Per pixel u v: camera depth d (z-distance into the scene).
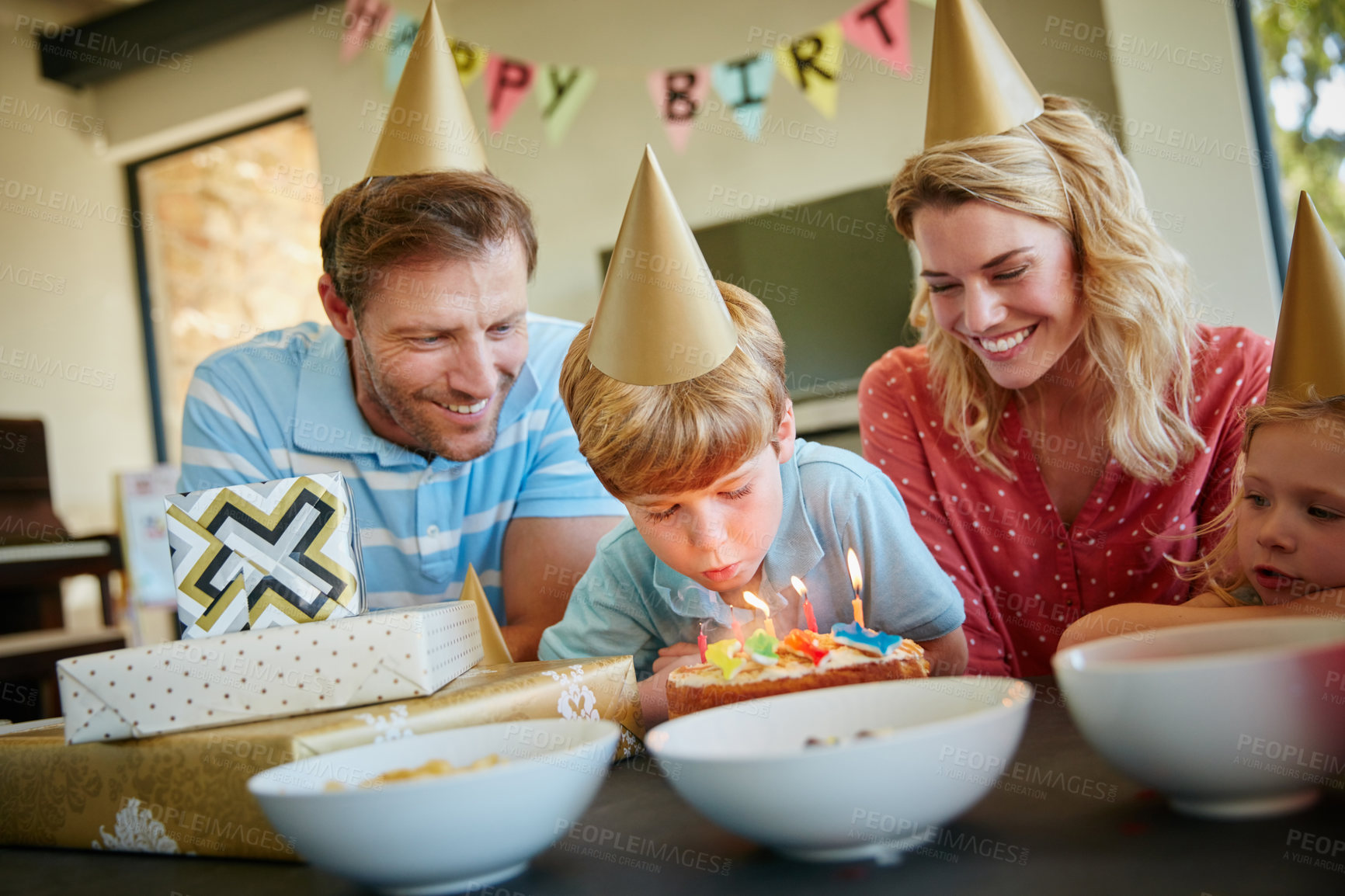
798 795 0.45
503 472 1.22
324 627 0.65
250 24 4.09
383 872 0.48
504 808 0.48
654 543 0.81
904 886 0.44
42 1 4.38
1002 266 0.98
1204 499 1.13
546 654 1.02
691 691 0.69
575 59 3.57
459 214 0.99
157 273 4.51
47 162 4.34
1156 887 0.41
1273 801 0.47
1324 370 0.73
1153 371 1.05
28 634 3.13
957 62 0.92
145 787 0.64
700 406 0.73
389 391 1.08
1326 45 2.58
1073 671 0.48
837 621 0.99
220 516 0.75
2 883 0.62
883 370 1.28
